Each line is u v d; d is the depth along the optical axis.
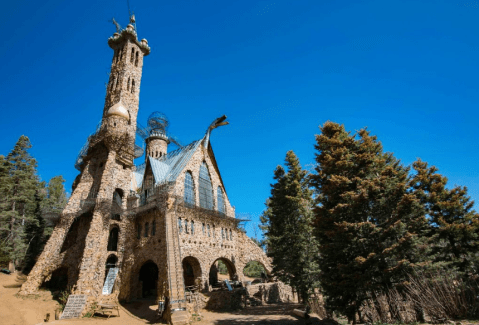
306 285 31.02
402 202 19.34
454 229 23.59
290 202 35.06
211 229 41.47
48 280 36.03
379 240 19.39
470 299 16.39
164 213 34.78
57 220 38.62
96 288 32.84
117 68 52.81
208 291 35.94
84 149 45.16
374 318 17.89
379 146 26.56
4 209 46.75
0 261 40.56
